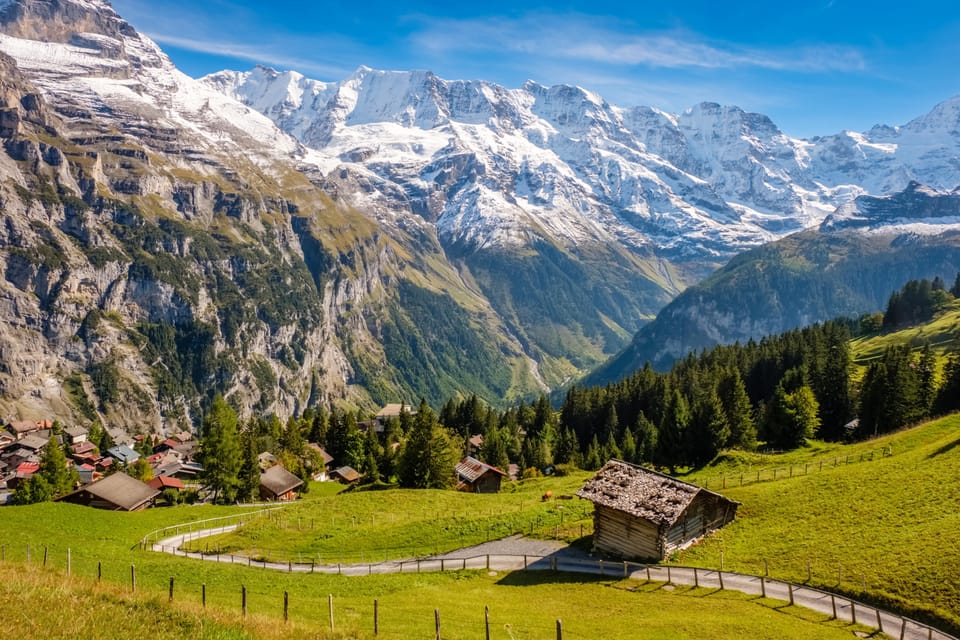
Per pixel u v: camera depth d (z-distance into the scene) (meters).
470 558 60.88
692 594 47.00
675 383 171.38
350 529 75.00
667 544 55.50
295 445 156.88
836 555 49.53
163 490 128.38
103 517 81.19
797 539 54.38
